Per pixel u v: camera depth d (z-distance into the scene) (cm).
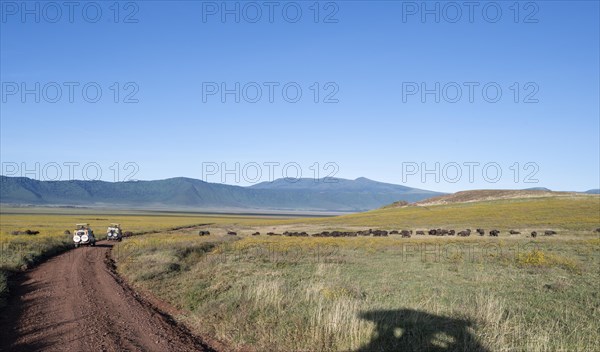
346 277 1911
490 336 887
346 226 8488
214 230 8356
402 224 8044
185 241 4484
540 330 966
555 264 2347
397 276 1992
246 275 1909
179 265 2392
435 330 934
